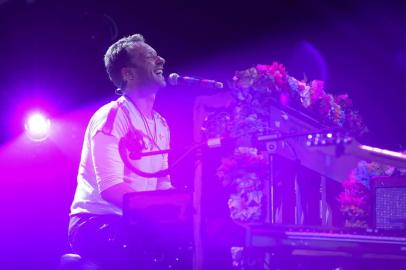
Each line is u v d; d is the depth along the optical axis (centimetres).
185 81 412
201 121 519
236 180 506
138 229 389
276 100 499
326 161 423
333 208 554
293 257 451
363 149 407
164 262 393
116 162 427
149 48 477
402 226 516
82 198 447
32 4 733
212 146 374
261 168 508
